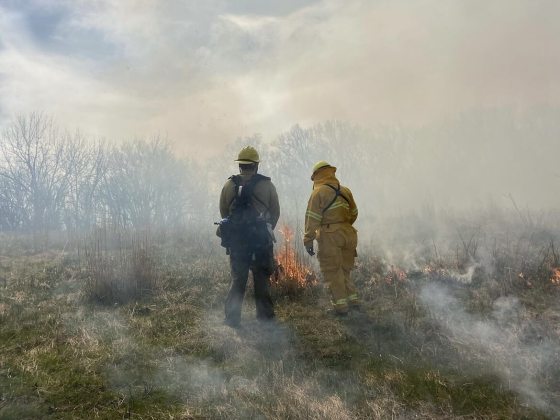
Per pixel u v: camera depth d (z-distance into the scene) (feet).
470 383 10.96
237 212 15.42
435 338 13.65
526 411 9.68
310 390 10.95
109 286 18.56
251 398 10.75
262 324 15.60
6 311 17.28
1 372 12.17
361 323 15.21
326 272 16.05
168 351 13.56
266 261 15.58
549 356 11.87
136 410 10.43
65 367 12.50
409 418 9.72
